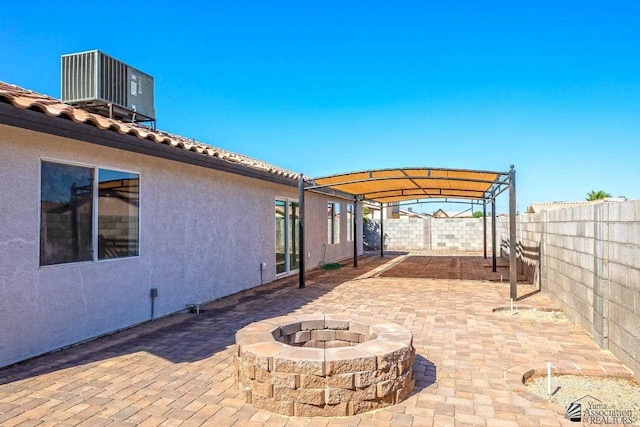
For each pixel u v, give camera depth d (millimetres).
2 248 5648
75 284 6758
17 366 5699
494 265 16781
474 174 11875
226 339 7066
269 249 13773
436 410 4434
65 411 4375
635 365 5344
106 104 9383
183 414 4324
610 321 6219
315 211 18312
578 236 7910
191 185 9734
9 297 5734
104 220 7359
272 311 9297
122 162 7746
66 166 6648
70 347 6594
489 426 4086
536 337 7129
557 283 9609
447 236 30000
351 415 4312
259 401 4461
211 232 10492
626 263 5621
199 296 9977
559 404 4582
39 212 6172
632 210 5441
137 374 5430
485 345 6703
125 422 4145
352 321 5879
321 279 14453
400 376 4621
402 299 10648
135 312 8023
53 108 5902
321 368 4258
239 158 13109
